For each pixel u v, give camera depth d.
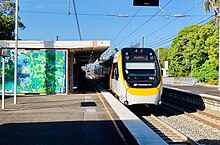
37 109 17.95
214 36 58.69
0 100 23.23
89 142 10.09
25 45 27.91
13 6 48.44
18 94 28.11
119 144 9.88
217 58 59.22
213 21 64.50
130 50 21.02
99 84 50.03
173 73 76.88
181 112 22.66
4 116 15.29
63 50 28.45
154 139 10.59
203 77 65.50
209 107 23.70
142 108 24.78
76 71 42.94
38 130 11.91
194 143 11.87
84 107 18.97
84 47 28.02
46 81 28.41
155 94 19.69
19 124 13.15
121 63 20.62
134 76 19.98
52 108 18.44
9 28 47.50
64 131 11.77
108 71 33.59
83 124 13.24
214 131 15.65
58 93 28.48
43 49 28.31
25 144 9.74
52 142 10.03
